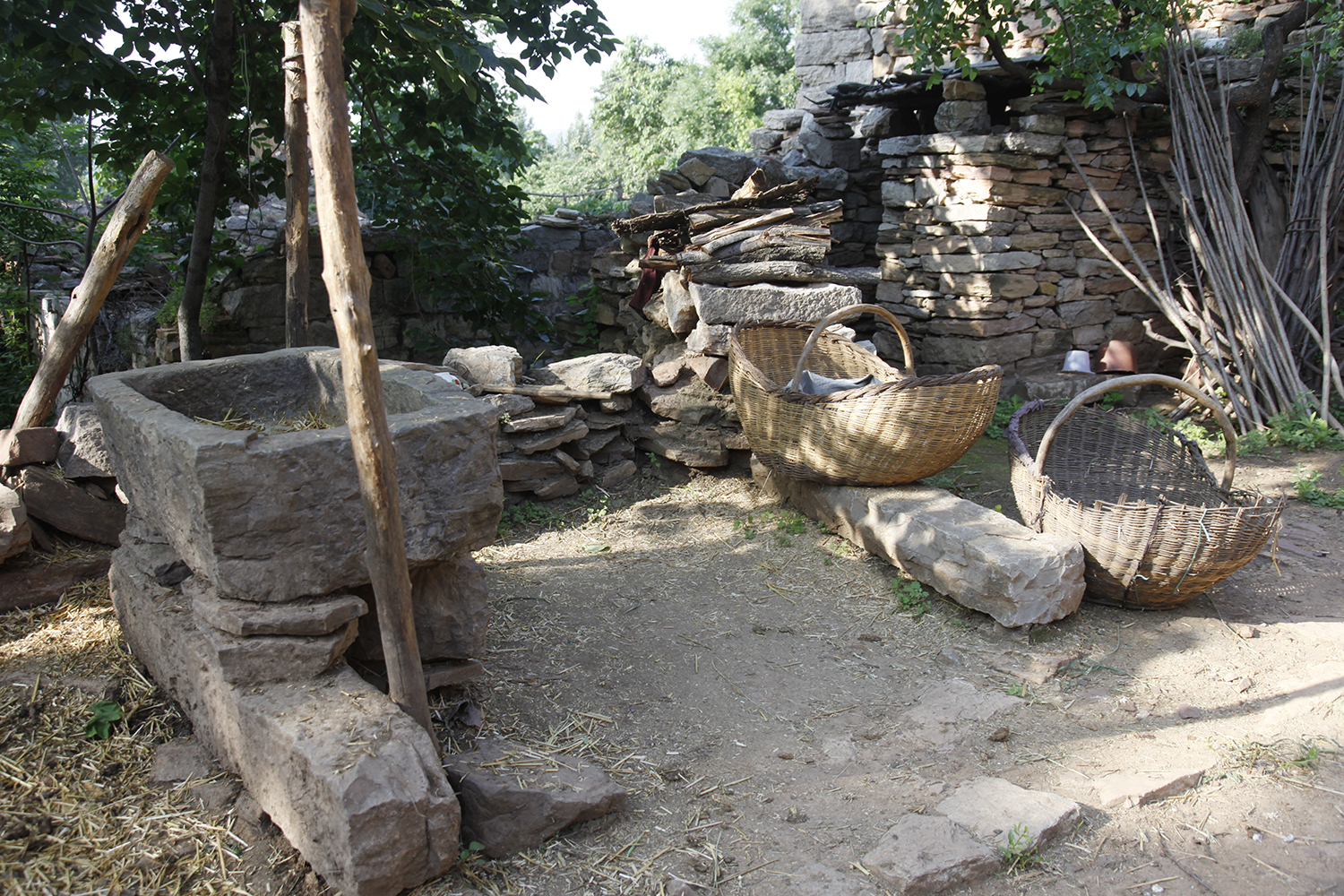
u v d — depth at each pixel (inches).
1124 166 293.6
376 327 291.7
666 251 231.3
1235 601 161.5
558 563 181.6
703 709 130.1
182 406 136.3
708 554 186.1
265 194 264.8
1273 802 107.0
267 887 92.3
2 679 124.2
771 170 303.1
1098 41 245.8
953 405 166.6
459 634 120.7
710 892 93.5
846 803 108.2
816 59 408.2
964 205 272.2
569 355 297.9
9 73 195.2
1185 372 287.7
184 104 235.5
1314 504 207.8
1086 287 296.7
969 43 335.6
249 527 97.6
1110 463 193.5
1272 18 293.7
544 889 94.0
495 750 109.4
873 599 164.1
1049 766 115.0
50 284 356.5
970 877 93.8
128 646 133.3
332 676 104.0
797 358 220.5
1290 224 275.9
